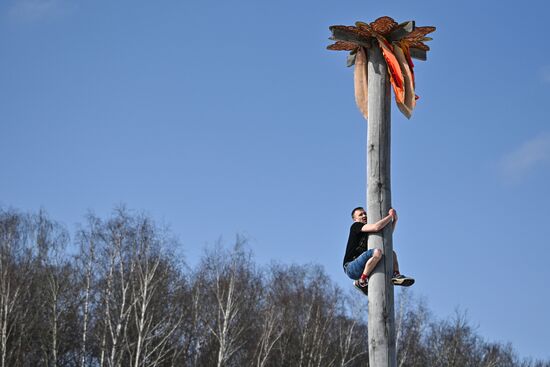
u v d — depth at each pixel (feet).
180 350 140.36
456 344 172.35
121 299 138.82
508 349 192.44
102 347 124.06
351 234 31.01
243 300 147.33
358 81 31.63
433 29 30.86
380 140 30.35
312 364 148.87
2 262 138.82
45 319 136.77
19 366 128.06
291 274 168.76
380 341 28.40
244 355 148.36
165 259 143.64
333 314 163.73
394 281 29.32
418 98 31.32
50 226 152.15
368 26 30.78
